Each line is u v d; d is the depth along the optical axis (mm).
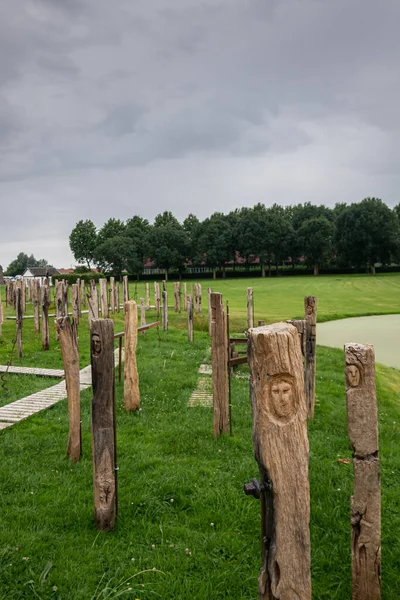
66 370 6867
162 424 8508
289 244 78938
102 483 5066
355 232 72438
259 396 3066
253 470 6461
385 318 26719
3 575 4324
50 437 7820
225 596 4137
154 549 4762
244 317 25125
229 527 5160
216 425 7844
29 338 17656
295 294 43781
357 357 3891
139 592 4141
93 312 19531
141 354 15008
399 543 4871
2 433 8047
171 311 27984
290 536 3082
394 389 11734
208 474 6402
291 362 3047
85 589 4168
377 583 4008
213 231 77938
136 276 76875
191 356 14938
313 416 8961
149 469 6559
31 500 5680
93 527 5168
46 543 4832
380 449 7461
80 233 91562
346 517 5383
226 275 84562
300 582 3104
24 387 11070
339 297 40438
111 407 5078
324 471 6539
